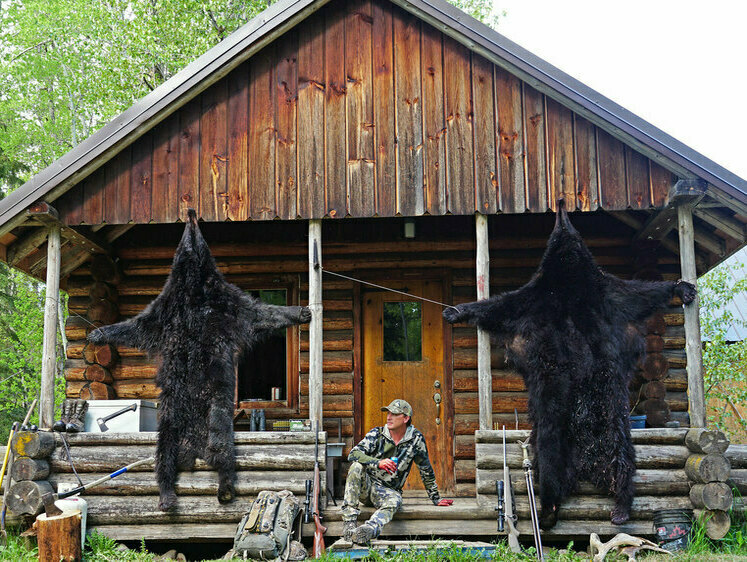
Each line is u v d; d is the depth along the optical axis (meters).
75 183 8.48
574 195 8.35
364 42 8.75
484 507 7.52
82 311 10.23
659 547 7.07
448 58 8.66
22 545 7.45
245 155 8.59
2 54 23.69
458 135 8.51
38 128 24.38
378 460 7.31
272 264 10.27
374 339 10.15
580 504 7.43
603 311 7.57
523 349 7.54
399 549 6.91
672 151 8.03
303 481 7.64
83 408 8.34
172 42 19.75
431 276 10.17
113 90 20.61
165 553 7.75
